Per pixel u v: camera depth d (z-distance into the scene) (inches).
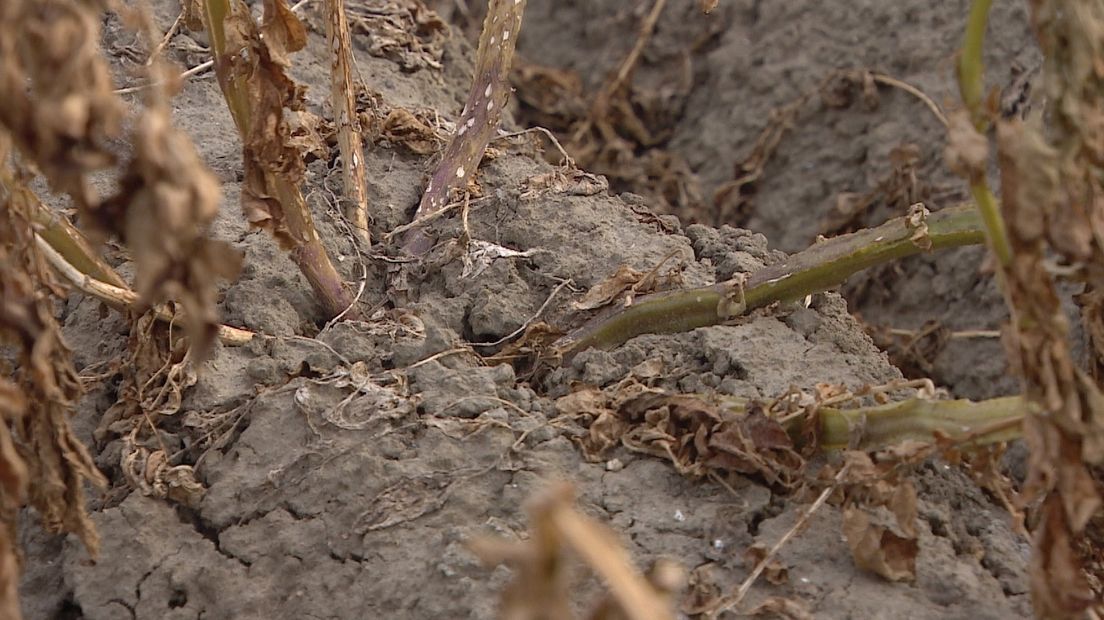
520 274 43.6
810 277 42.1
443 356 41.6
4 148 36.8
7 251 37.5
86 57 34.8
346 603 39.1
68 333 42.4
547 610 33.0
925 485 40.4
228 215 43.9
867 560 38.7
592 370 41.7
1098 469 38.9
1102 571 39.6
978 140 36.4
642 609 31.2
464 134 44.7
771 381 41.3
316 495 39.9
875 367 42.4
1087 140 36.5
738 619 38.5
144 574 39.6
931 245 41.4
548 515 32.1
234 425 40.7
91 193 35.1
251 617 39.3
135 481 40.2
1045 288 36.6
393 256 44.1
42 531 40.4
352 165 44.1
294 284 42.9
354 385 40.8
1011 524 40.4
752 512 39.4
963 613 38.6
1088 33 36.4
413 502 39.7
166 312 40.9
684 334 42.3
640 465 40.1
